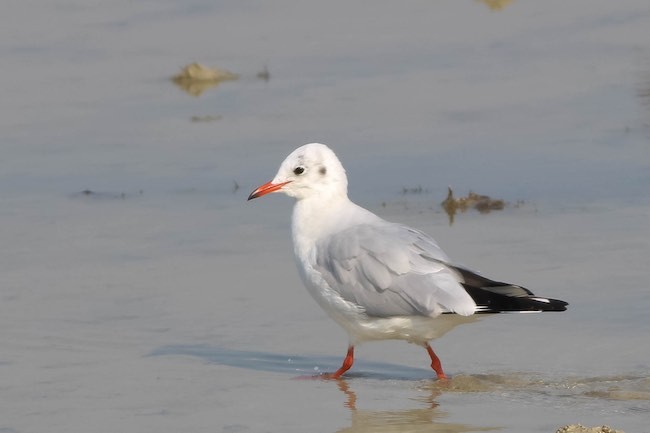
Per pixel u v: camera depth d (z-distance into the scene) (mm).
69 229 16109
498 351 11727
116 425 9938
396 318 11211
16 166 19234
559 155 17953
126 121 21453
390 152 18672
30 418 10109
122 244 15406
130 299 13477
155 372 11359
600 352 11445
